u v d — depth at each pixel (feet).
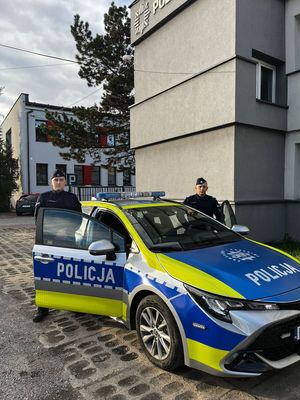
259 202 28.07
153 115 35.47
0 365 10.96
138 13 37.27
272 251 12.03
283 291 9.23
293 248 26.17
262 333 8.55
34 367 10.75
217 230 13.98
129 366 10.58
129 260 11.54
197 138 30.37
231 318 8.65
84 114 54.19
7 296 17.72
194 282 9.37
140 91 38.11
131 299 11.07
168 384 9.55
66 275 12.85
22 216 70.59
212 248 11.86
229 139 27.12
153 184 36.52
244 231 14.30
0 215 74.54
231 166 26.99
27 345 12.24
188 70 31.04
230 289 9.07
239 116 26.32
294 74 29.14
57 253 13.12
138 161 38.83
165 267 10.32
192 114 30.25
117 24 53.83
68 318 14.53
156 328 10.26
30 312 15.44
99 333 12.98
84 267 12.45
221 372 8.63
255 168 28.09
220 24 27.50
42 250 13.47
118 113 54.95
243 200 27.30
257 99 27.45
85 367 10.64
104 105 53.83
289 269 10.46
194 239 12.76
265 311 8.68
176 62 32.50
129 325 11.41
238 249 11.84
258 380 9.61
